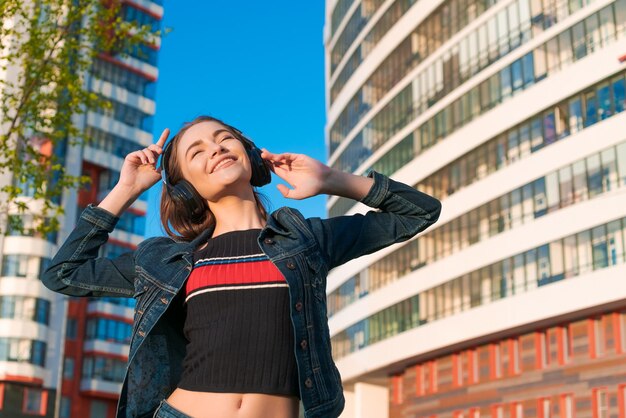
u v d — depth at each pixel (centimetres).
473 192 4025
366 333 4753
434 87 4428
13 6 1700
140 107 6525
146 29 1809
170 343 304
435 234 4244
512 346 3834
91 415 5819
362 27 5259
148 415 300
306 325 290
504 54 3966
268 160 335
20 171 1662
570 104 3609
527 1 3872
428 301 4216
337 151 5578
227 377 281
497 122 3934
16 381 5475
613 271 3244
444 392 4209
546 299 3497
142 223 6300
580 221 3434
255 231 307
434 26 4497
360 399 5034
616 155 3353
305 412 284
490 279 3838
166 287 301
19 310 5544
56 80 1705
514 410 3747
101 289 329
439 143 4309
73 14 1731
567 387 3500
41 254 5647
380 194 339
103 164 6166
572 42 3616
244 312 287
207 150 316
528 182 3722
